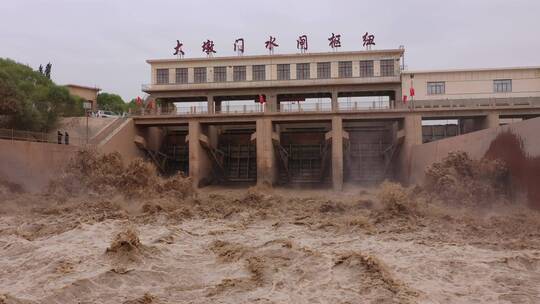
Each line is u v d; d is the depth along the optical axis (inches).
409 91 2028.8
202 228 829.8
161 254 580.1
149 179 1283.2
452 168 1026.7
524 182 896.3
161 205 1031.6
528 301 398.9
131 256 540.1
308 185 2001.7
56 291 417.4
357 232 757.9
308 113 1827.0
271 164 1861.5
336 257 546.9
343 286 442.6
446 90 2015.3
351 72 2142.0
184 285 463.2
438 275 482.0
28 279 473.1
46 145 1375.5
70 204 1082.7
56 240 673.0
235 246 631.2
